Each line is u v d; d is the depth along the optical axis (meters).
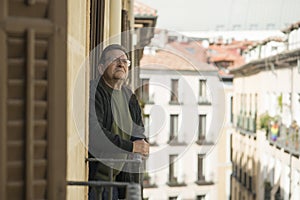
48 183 1.69
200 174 32.53
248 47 38.66
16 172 1.66
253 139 32.78
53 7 1.68
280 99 29.33
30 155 1.66
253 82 34.44
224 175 37.28
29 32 1.65
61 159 1.70
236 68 37.59
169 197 30.62
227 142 38.56
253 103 34.09
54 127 1.69
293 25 28.86
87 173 3.61
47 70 1.69
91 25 4.91
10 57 1.66
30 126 1.66
